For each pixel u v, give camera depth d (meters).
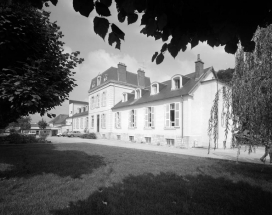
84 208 3.13
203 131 14.19
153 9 1.69
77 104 44.78
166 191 3.99
